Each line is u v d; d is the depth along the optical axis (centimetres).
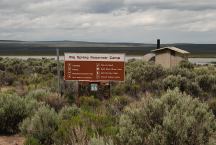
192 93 1898
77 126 934
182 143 664
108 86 1905
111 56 1886
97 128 976
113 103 1611
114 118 1205
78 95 1880
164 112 743
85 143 817
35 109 1320
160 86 2028
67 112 1366
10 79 2806
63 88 1992
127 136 695
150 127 729
